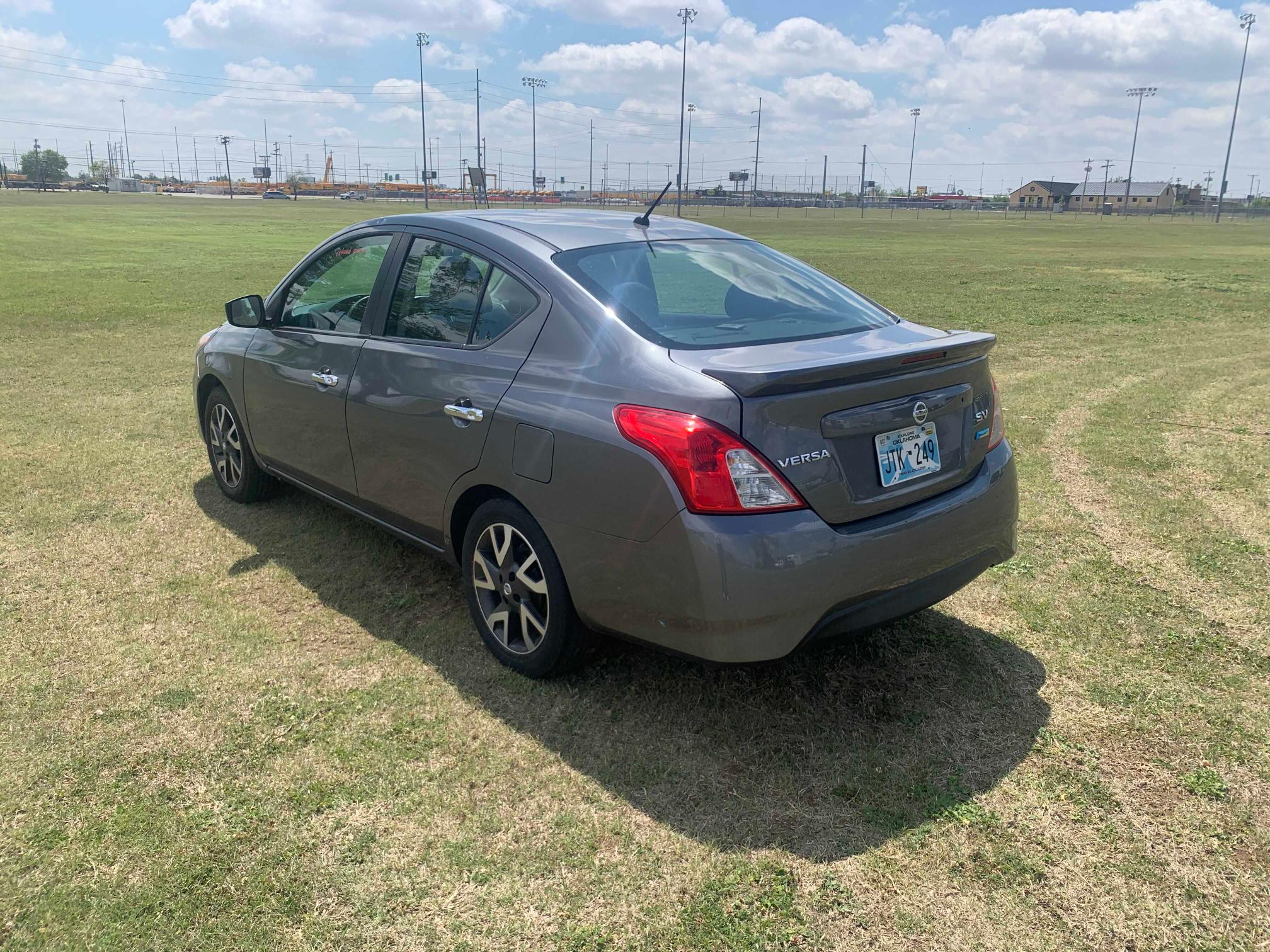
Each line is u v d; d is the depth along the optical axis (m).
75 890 2.34
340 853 2.50
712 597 2.67
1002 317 14.12
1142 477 5.77
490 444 3.24
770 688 3.35
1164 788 2.78
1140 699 3.27
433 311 3.68
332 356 4.09
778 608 2.68
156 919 2.26
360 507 4.14
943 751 2.98
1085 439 6.70
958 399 3.14
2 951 2.15
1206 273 22.09
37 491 5.34
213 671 3.41
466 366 3.40
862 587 2.80
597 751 2.97
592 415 2.92
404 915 2.29
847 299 3.75
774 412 2.66
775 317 3.36
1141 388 8.63
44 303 14.13
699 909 2.32
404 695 3.27
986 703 3.25
